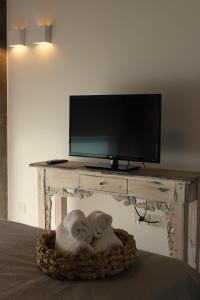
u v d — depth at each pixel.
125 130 2.84
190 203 2.67
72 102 3.10
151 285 1.32
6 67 3.80
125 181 2.67
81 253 1.35
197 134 2.78
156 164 2.97
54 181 3.04
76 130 3.10
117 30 3.10
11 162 3.86
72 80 3.38
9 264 1.46
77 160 3.38
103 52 3.18
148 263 1.51
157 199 2.56
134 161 2.96
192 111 2.80
